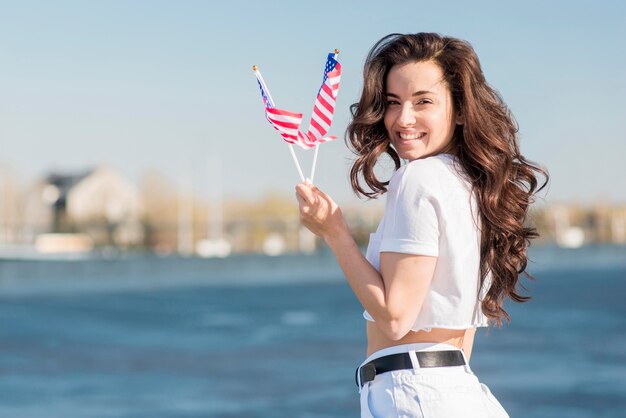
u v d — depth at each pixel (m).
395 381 2.90
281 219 83.62
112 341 19.08
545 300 27.12
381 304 2.79
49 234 91.31
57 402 11.78
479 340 17.44
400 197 2.86
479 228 2.92
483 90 3.00
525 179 3.10
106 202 116.50
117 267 37.91
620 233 73.88
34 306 28.16
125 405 11.54
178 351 17.27
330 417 10.59
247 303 28.73
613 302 26.31
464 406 2.88
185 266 40.50
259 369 14.66
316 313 24.89
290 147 2.84
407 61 2.96
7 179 110.25
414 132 2.98
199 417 10.67
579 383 12.34
